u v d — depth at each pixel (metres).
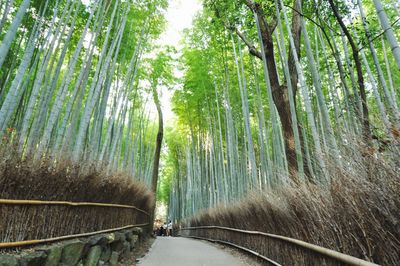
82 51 7.72
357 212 1.86
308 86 8.89
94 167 3.81
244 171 10.05
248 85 11.13
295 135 4.48
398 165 1.64
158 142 12.08
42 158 2.74
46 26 6.25
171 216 26.69
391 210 1.62
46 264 2.27
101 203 4.00
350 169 2.08
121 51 8.28
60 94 4.19
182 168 21.73
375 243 1.73
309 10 5.79
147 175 14.51
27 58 3.61
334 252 1.96
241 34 7.02
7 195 2.14
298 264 3.09
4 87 5.50
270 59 6.36
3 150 2.25
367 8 7.90
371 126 2.08
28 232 2.31
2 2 4.80
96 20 5.68
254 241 5.51
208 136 14.64
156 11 7.98
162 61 10.35
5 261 1.81
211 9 7.27
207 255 6.34
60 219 2.81
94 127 6.00
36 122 4.49
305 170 4.26
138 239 7.05
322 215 2.44
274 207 3.96
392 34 2.55
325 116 4.12
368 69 5.96
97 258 3.45
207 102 12.98
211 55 10.59
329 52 8.70
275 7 5.62
